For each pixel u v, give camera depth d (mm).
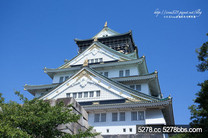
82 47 59031
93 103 33531
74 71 45719
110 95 33656
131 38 56656
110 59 45656
